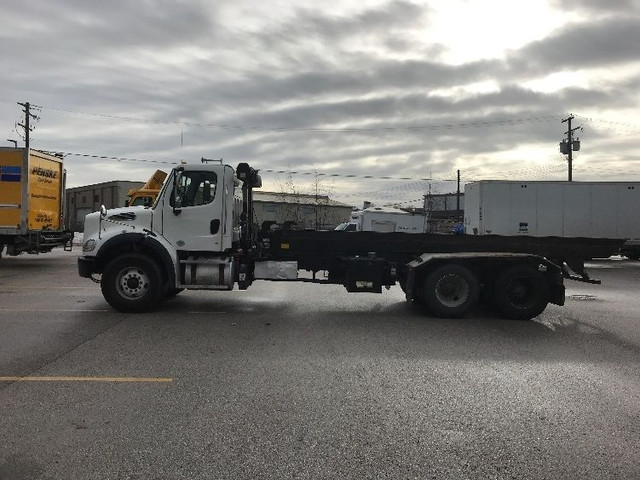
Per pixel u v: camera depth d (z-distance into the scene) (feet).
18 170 54.13
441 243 31.91
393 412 14.43
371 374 18.03
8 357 19.66
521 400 15.56
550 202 73.97
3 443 12.16
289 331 25.25
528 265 29.66
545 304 29.30
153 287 29.48
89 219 30.30
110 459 11.41
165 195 30.25
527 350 21.95
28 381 16.74
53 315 28.71
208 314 29.78
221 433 12.85
